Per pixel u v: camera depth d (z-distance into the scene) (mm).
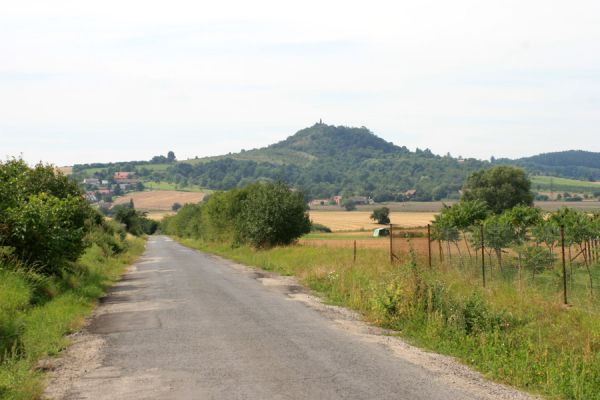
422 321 12227
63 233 18031
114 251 39156
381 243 43281
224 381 8188
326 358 9531
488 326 11297
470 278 17547
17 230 16625
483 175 79688
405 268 15422
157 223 180125
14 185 18141
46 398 7555
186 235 104938
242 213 41906
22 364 8797
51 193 24375
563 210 25984
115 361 9578
